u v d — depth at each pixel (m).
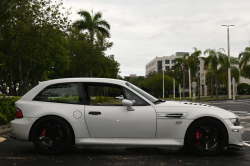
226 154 5.61
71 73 34.09
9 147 6.38
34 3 17.88
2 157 5.37
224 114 5.48
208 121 5.39
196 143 5.45
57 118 5.55
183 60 55.44
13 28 17.41
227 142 5.44
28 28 17.33
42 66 21.03
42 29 17.77
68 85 5.83
